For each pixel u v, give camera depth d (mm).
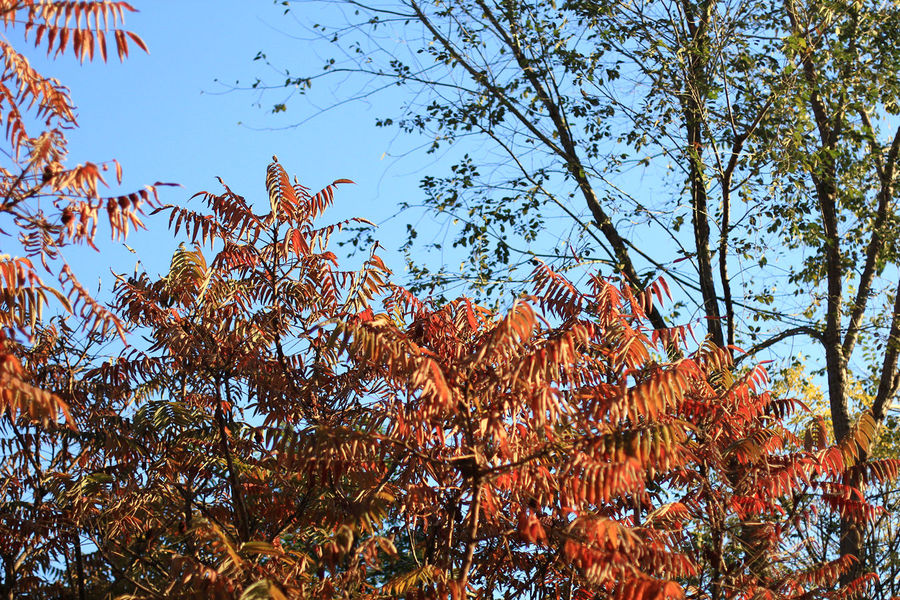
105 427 6934
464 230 14531
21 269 4391
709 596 6660
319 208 7102
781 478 6688
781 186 14078
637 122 14000
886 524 9641
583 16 14547
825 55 13742
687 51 13695
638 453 5184
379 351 5336
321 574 5957
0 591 6871
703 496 6805
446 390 5090
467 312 6305
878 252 14875
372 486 5680
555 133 15789
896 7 14383
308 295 7070
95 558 7203
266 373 6859
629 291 6645
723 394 6816
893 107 14539
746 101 13828
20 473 7199
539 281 6508
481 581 6598
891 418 15266
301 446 5453
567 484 5445
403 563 7680
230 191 6926
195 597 4828
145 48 4195
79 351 7328
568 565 6215
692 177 14469
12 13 4078
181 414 7211
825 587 7031
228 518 7098
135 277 7012
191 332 6980
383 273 6953
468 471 5496
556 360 5293
